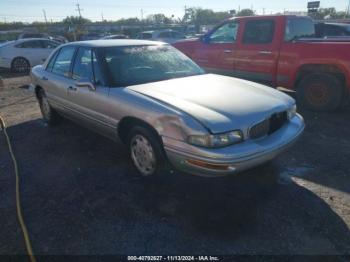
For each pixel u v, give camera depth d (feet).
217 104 9.71
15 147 14.52
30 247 8.02
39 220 9.11
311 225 8.63
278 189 10.43
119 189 10.64
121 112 10.91
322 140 14.60
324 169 11.76
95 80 12.26
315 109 19.20
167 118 9.30
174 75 12.98
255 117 9.33
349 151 13.30
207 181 10.94
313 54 18.16
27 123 18.17
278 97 11.10
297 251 7.73
